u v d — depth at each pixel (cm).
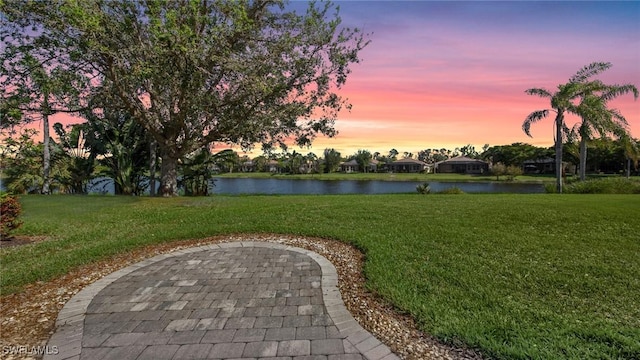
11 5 893
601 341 252
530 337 257
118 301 341
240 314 309
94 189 1866
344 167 7994
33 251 531
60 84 1032
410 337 266
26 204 1027
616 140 1839
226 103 1156
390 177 5844
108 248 527
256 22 1170
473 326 273
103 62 1041
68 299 351
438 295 335
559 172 1791
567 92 1766
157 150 1703
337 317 301
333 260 473
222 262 466
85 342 265
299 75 1212
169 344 261
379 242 528
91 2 899
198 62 1040
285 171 7688
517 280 370
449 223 652
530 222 647
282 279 399
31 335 280
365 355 243
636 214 691
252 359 240
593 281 365
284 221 718
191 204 1014
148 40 1038
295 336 270
